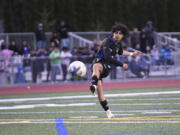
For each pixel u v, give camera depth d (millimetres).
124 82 69125
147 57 71312
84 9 111562
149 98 41906
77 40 77625
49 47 76688
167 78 72250
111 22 114750
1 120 27781
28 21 108000
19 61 66938
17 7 117438
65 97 46969
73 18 108812
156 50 75375
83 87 62125
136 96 44875
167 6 124812
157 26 121500
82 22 111562
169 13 125875
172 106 33781
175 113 28938
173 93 47312
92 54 68500
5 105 39656
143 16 121500
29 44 75250
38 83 67312
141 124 23812
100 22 112812
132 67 70562
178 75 72812
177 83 64688
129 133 20781
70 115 29641
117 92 51312
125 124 24000
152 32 77062
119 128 22516
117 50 27562
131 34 79625
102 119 26703
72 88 61125
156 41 81562
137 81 70250
